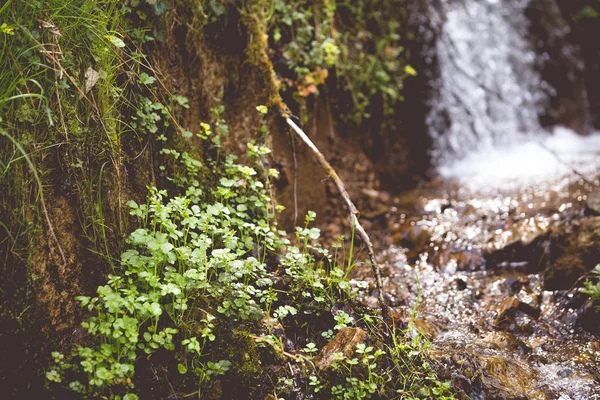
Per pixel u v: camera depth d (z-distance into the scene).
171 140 1.71
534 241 2.00
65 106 1.48
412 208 2.38
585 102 3.11
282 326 1.57
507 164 2.75
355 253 2.08
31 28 1.44
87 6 1.50
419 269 2.02
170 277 1.50
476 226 2.18
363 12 2.47
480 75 2.92
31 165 1.35
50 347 1.43
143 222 1.60
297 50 2.11
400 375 1.52
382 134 2.52
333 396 1.48
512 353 1.67
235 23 1.90
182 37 1.78
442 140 2.77
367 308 1.66
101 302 1.46
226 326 1.52
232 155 1.81
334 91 2.31
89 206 1.51
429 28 2.72
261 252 1.74
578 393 1.55
